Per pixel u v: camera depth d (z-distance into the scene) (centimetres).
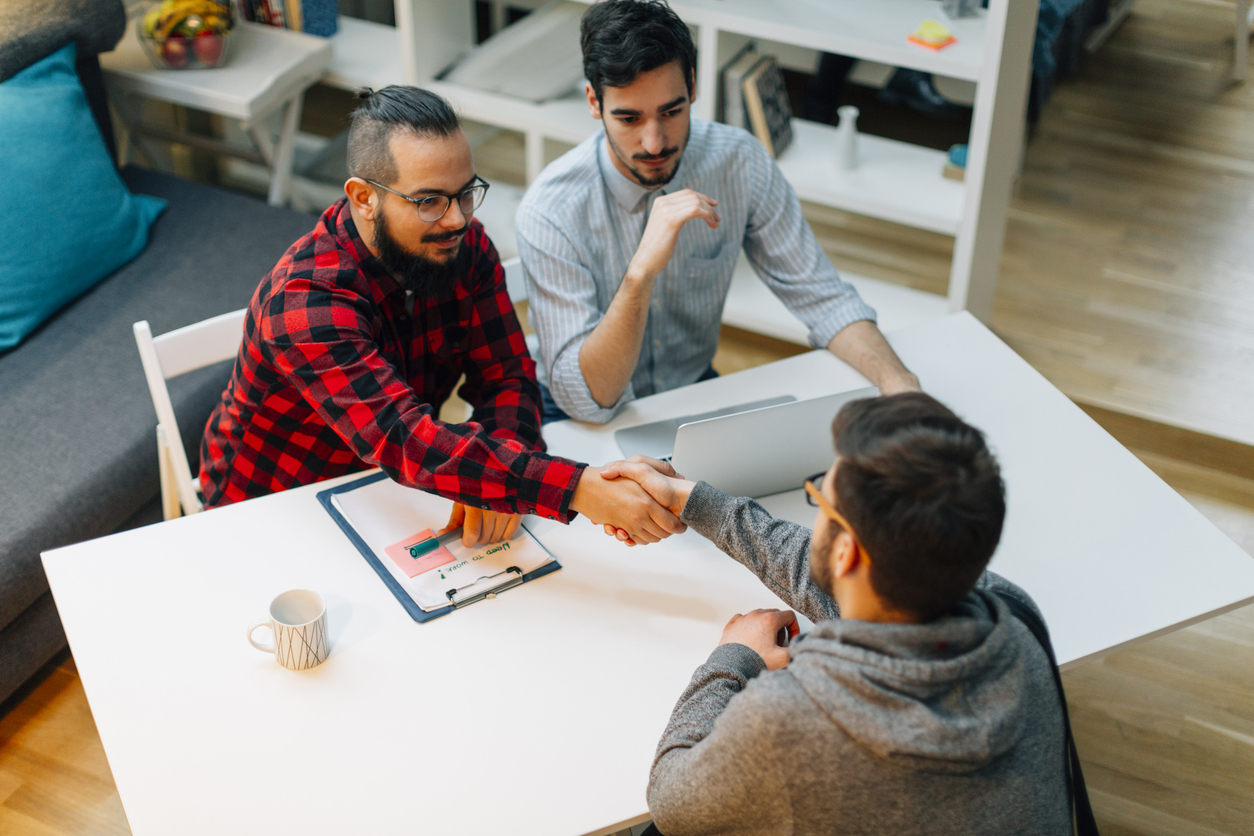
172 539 155
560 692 134
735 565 153
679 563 154
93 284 260
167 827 119
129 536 156
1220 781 207
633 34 170
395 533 156
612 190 194
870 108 396
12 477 213
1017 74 252
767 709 99
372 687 135
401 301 166
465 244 172
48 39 262
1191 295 328
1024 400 184
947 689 97
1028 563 154
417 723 130
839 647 99
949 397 185
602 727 130
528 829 119
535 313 190
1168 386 296
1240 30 423
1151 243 349
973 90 368
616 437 178
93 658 138
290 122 312
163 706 132
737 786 101
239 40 315
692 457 155
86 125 262
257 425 172
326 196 345
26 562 202
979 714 97
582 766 126
